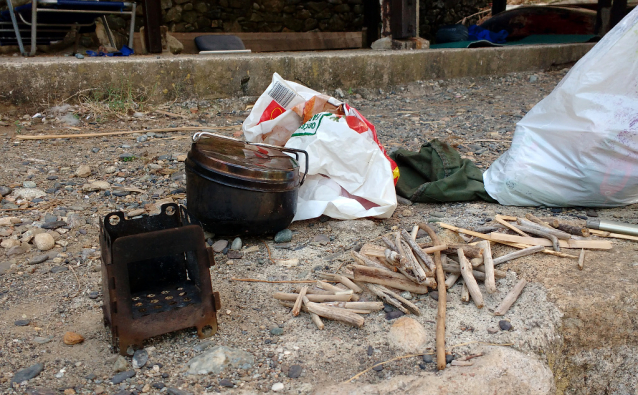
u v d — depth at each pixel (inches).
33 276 95.2
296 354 75.0
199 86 228.7
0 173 141.9
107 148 170.4
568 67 367.6
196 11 347.3
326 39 391.9
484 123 217.9
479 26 429.1
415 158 140.1
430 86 294.0
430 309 84.7
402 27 316.8
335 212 115.7
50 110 198.2
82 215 120.3
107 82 209.3
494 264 95.5
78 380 68.8
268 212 103.5
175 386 68.1
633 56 112.2
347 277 92.2
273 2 374.3
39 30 252.1
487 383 68.4
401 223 118.1
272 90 128.6
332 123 117.1
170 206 85.7
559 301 84.4
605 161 114.4
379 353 75.3
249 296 89.8
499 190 127.2
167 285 83.8
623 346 86.5
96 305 86.7
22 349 74.6
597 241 101.6
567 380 84.4
